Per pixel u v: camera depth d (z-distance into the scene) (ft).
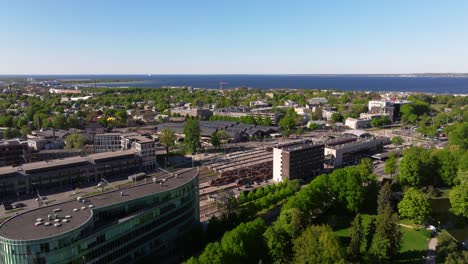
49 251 418.92
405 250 573.33
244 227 533.96
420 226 655.76
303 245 491.31
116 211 520.42
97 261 471.62
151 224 547.90
